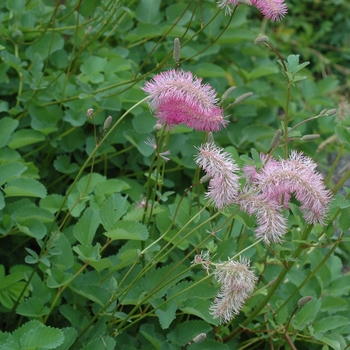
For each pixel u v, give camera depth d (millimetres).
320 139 1852
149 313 1247
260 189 1129
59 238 1318
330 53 3000
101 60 1553
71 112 1511
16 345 1146
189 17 1736
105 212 1284
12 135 1452
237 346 1358
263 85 1831
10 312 1327
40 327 1152
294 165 1136
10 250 1439
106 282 1320
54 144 1504
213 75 1669
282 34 2906
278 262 1354
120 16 1623
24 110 1506
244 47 1869
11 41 1591
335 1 3080
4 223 1316
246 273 1124
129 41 1722
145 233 1248
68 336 1229
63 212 1478
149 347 1307
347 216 1198
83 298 1330
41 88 1479
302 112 1899
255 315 1301
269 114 1849
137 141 1509
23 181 1295
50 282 1263
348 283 1342
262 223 1140
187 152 1564
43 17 1606
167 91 1140
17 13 1564
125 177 1550
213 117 1147
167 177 1599
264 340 1371
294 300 1354
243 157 1203
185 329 1289
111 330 1317
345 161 2217
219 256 1317
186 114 1149
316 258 1341
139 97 1524
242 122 1818
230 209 1195
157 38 1770
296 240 1204
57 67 1623
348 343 1327
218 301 1143
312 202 1124
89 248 1267
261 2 1229
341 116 1808
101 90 1436
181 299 1274
